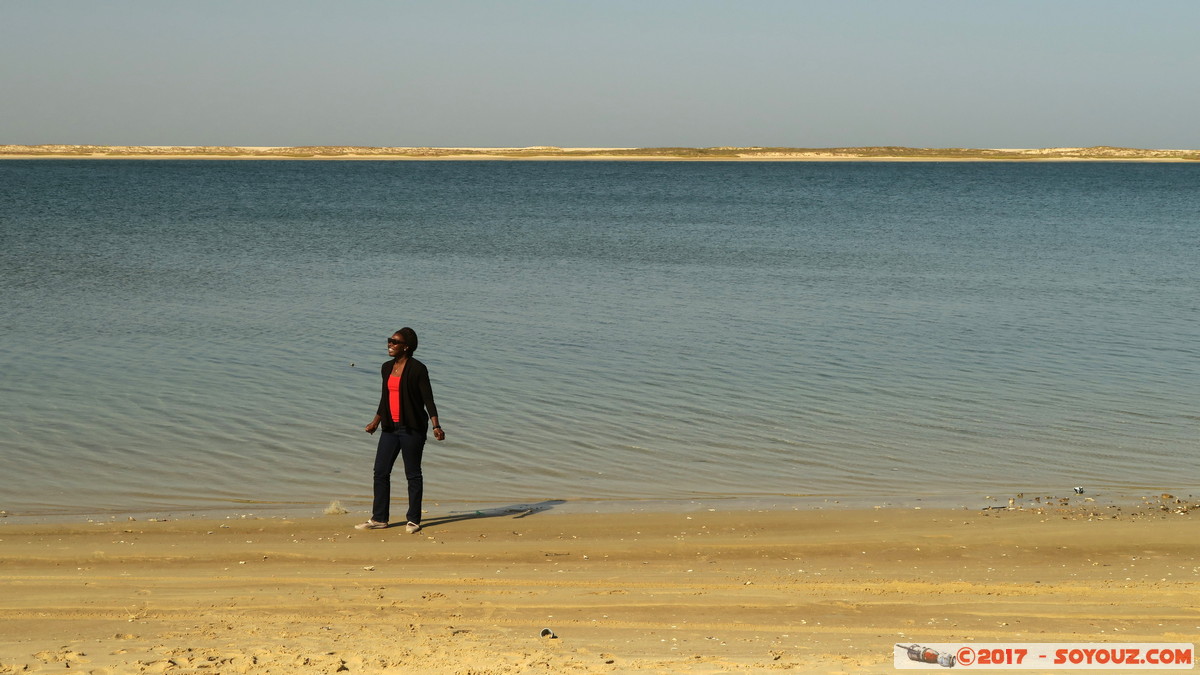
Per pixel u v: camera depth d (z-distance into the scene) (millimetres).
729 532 9016
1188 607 7098
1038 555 8422
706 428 12875
